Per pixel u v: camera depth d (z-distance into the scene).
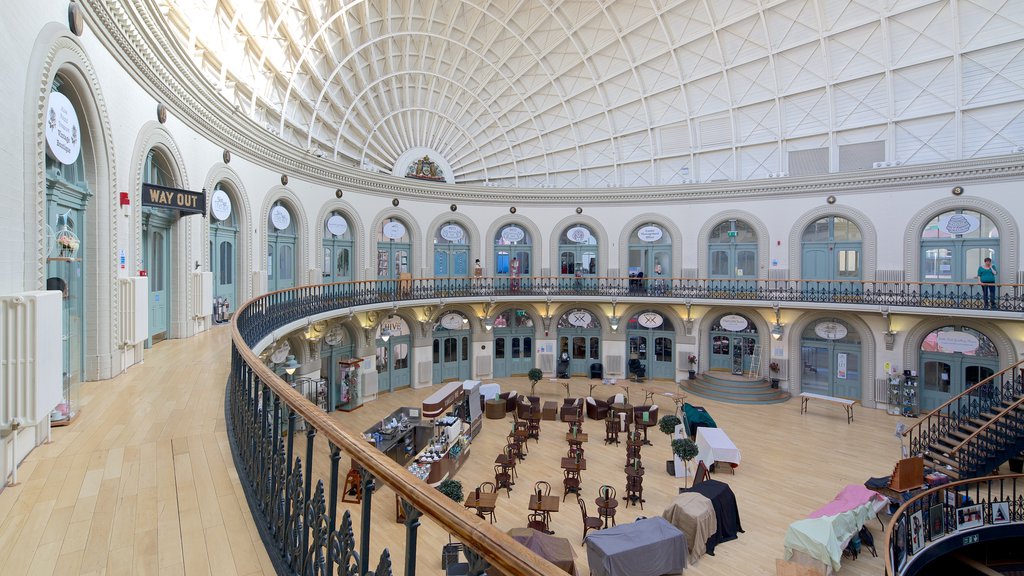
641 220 22.56
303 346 16.53
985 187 16.00
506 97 23.14
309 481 2.54
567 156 24.34
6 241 4.56
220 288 12.93
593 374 23.45
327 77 17.97
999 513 10.00
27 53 5.00
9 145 4.64
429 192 21.72
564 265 23.75
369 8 17.33
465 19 19.72
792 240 19.72
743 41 18.84
